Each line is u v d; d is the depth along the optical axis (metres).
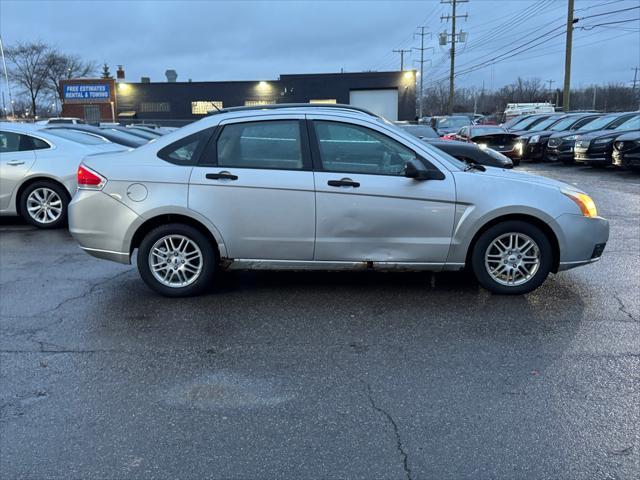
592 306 4.81
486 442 2.88
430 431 2.99
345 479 2.62
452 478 2.62
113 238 5.00
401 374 3.64
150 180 4.90
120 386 3.53
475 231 4.85
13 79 53.03
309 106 5.07
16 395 3.42
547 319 4.53
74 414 3.20
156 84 45.16
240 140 4.93
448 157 5.25
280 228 4.88
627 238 7.43
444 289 5.32
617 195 11.21
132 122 44.97
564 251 4.88
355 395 3.39
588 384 3.46
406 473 2.65
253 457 2.79
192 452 2.84
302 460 2.76
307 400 3.34
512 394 3.36
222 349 4.07
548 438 2.91
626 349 3.95
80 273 6.07
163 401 3.35
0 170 8.45
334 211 4.82
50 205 8.62
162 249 5.09
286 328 4.44
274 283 5.58
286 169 4.86
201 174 4.88
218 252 5.08
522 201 4.78
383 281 5.59
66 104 45.50
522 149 18.91
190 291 5.12
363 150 4.89
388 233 4.85
